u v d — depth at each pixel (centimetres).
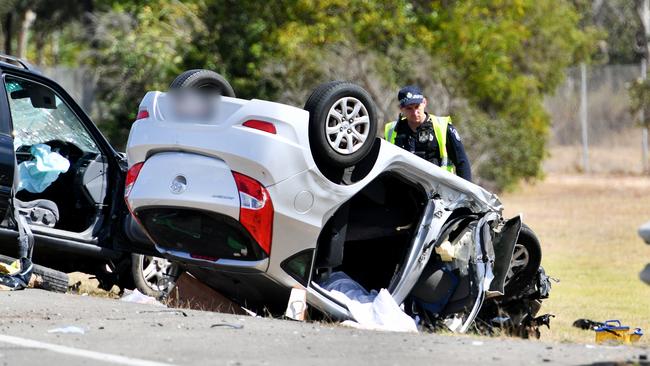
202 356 2288
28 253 3441
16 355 2248
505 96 11288
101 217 3712
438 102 10281
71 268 3831
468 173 3594
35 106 3684
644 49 19300
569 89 14012
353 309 3091
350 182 3058
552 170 14025
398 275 3209
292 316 3000
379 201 3250
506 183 11100
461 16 10806
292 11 10562
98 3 12325
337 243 3092
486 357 2341
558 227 8450
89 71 12481
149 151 3102
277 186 2920
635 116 13312
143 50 10644
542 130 12000
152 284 3847
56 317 2803
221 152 2948
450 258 3250
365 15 10462
